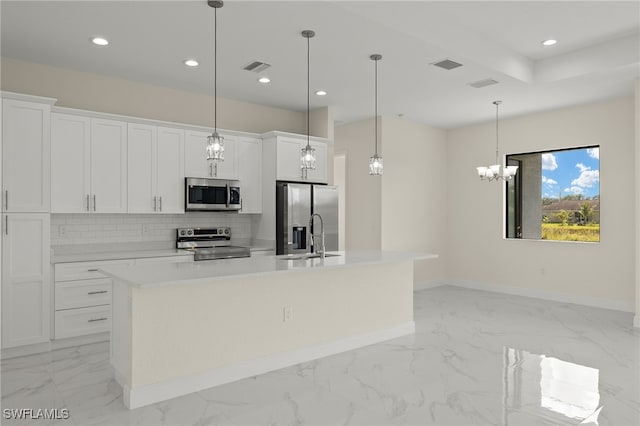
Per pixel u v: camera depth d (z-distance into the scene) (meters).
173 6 3.27
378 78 4.90
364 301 4.29
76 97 4.68
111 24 3.58
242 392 3.16
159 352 3.03
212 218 5.71
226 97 5.71
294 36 3.79
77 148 4.39
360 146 7.16
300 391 3.18
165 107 5.27
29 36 3.81
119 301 3.14
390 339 4.47
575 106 6.15
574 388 3.21
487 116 6.80
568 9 3.79
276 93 5.54
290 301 3.74
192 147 5.19
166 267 3.31
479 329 4.84
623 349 4.12
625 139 5.66
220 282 3.33
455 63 4.40
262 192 5.82
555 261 6.41
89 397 3.05
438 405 2.94
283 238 5.46
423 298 6.58
